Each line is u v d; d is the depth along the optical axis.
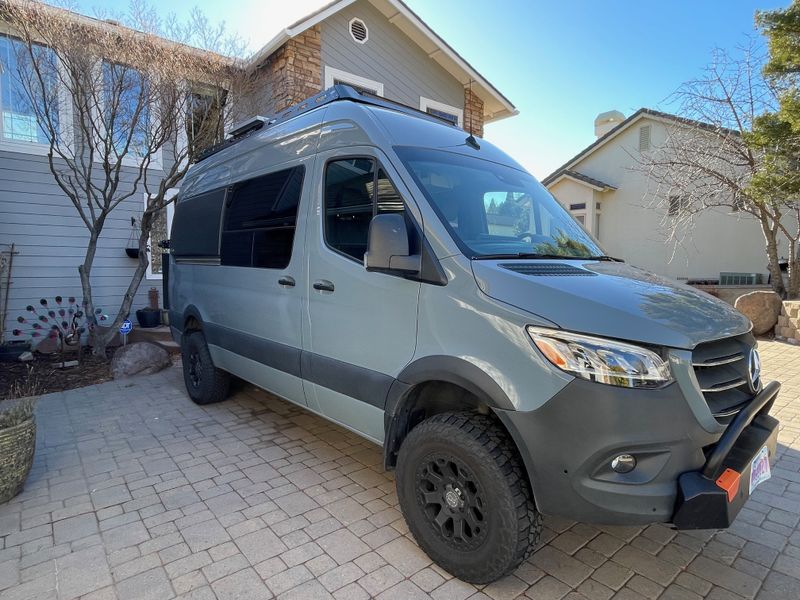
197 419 4.99
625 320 2.12
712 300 2.66
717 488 2.02
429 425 2.59
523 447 2.21
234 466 3.89
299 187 3.66
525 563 2.70
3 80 8.08
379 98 3.74
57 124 7.45
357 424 3.13
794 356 7.11
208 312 4.98
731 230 15.19
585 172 18.58
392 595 2.43
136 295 9.44
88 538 2.91
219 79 7.85
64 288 8.84
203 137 7.86
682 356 2.07
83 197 8.88
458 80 11.52
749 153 9.51
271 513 3.19
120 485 3.57
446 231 2.62
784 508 3.24
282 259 3.76
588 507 2.10
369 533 2.96
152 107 7.28
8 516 3.15
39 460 4.00
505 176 3.50
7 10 6.50
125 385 6.30
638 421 2.02
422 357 2.62
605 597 2.43
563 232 3.43
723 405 2.24
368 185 3.07
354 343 3.07
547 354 2.15
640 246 17.05
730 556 2.76
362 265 3.02
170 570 2.61
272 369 3.93
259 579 2.54
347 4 9.06
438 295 2.57
